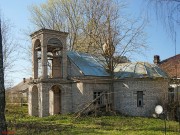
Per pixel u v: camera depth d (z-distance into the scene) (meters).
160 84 34.62
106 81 35.69
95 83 34.88
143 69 35.78
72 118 29.94
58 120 29.53
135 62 37.53
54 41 35.38
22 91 69.31
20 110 42.28
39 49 36.84
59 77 35.62
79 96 34.19
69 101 35.16
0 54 13.33
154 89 34.53
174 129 22.78
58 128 23.00
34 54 36.62
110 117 30.70
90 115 31.67
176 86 36.22
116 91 35.88
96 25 39.72
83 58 37.97
